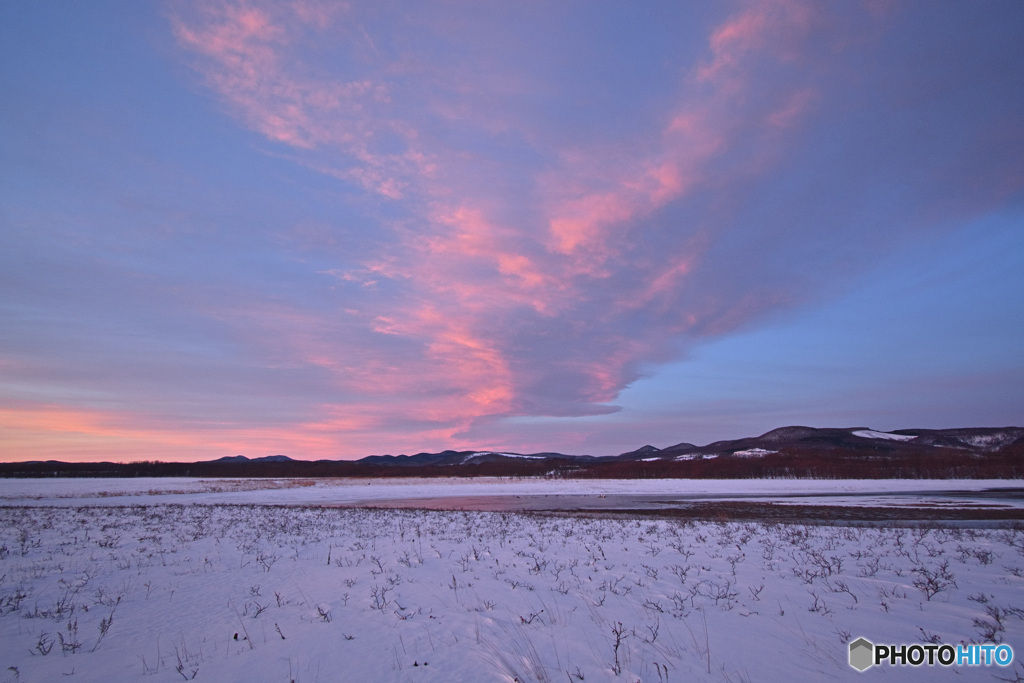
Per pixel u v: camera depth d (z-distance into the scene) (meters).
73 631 6.11
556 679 4.51
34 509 26.38
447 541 13.58
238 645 5.58
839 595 7.46
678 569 9.49
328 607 7.05
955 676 4.57
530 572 9.31
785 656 5.08
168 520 19.72
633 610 6.77
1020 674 4.59
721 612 6.65
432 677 4.59
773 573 9.10
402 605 7.07
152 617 6.70
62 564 10.38
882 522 20.75
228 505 30.47
